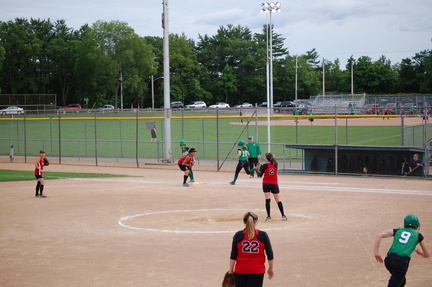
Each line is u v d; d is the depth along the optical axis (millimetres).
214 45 121938
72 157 39500
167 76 33625
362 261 10477
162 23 33250
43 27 110188
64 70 103625
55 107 84438
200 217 15406
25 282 9445
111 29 94000
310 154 27984
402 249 7633
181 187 22094
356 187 21516
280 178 25562
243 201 18250
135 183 23859
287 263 10375
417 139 36312
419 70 112062
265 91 114500
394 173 25703
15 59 99688
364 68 111438
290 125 59781
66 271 10086
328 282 9234
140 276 9695
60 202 18562
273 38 116438
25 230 13953
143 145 46375
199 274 9773
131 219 15258
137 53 95938
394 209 16078
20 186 23344
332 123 61250
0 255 11344
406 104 64375
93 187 22562
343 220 14516
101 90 102188
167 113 33375
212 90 115188
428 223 13812
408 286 9062
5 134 54875
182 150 23141
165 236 12945
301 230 13281
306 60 137125
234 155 37781
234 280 7273
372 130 51125
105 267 10312
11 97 82188
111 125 64250
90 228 14086
